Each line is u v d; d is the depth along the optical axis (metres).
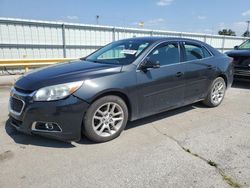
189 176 2.71
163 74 4.09
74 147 3.38
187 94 4.63
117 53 4.30
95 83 3.32
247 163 2.98
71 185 2.55
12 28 11.41
